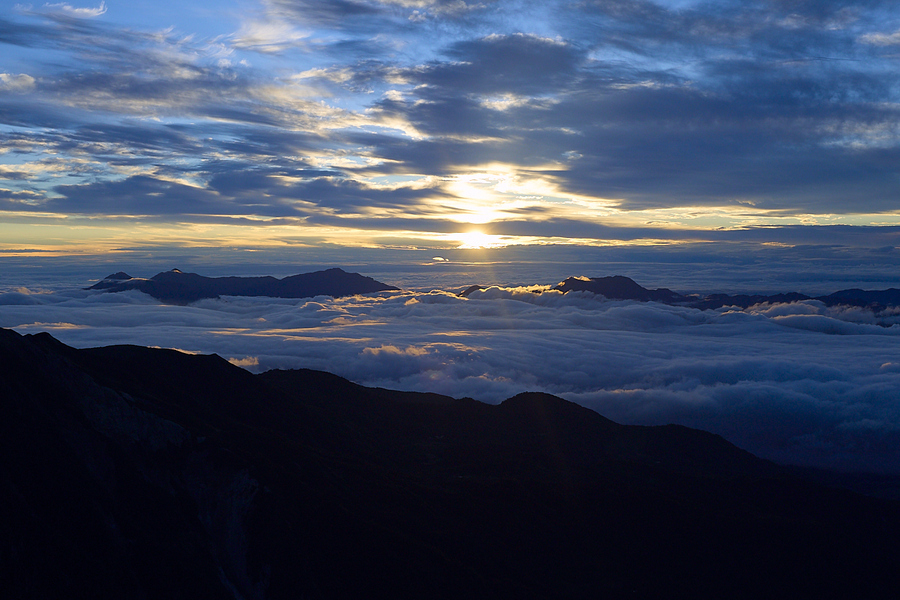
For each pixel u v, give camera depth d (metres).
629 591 75.75
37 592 43.28
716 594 79.12
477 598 63.88
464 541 78.38
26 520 46.81
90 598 45.66
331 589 58.59
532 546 83.38
